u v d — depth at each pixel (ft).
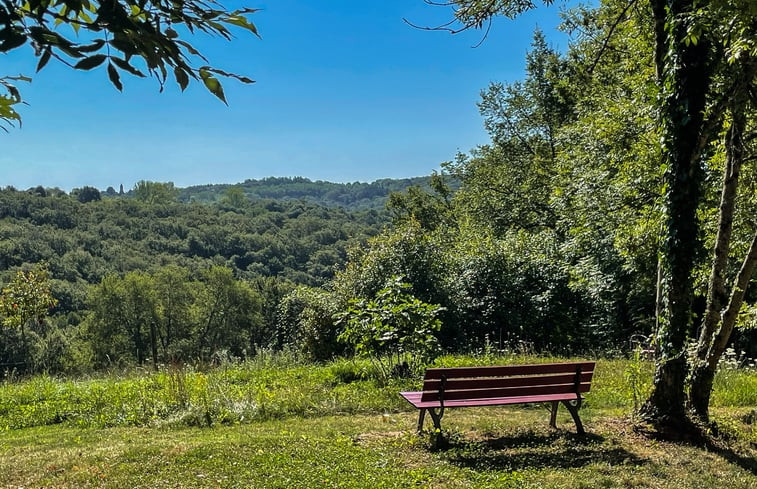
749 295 42.04
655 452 18.86
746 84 19.42
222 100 6.26
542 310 55.57
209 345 185.37
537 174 91.20
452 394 20.39
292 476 16.79
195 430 25.22
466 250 61.00
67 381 40.11
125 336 174.40
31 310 65.82
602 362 40.04
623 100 51.03
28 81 6.86
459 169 105.09
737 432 21.01
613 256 53.47
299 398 29.32
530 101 96.84
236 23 6.27
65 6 5.53
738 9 15.94
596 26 49.11
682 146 20.42
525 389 21.15
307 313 56.70
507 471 17.24
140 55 5.74
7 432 26.96
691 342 21.70
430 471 17.16
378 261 56.59
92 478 17.17
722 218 21.39
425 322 32.17
